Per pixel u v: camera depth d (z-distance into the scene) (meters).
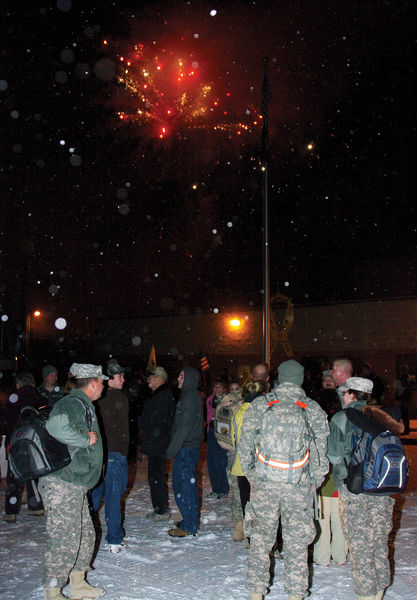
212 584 4.72
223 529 6.53
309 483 4.05
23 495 8.30
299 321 23.23
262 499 4.03
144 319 26.62
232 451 5.86
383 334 21.72
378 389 13.03
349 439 4.21
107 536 5.65
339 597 4.41
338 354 22.33
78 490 4.18
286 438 4.01
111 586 4.68
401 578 4.81
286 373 4.28
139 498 8.31
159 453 6.91
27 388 7.11
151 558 5.40
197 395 6.30
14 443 4.12
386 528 4.27
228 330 24.62
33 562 5.25
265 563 4.09
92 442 4.18
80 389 4.48
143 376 16.14
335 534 5.26
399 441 4.10
